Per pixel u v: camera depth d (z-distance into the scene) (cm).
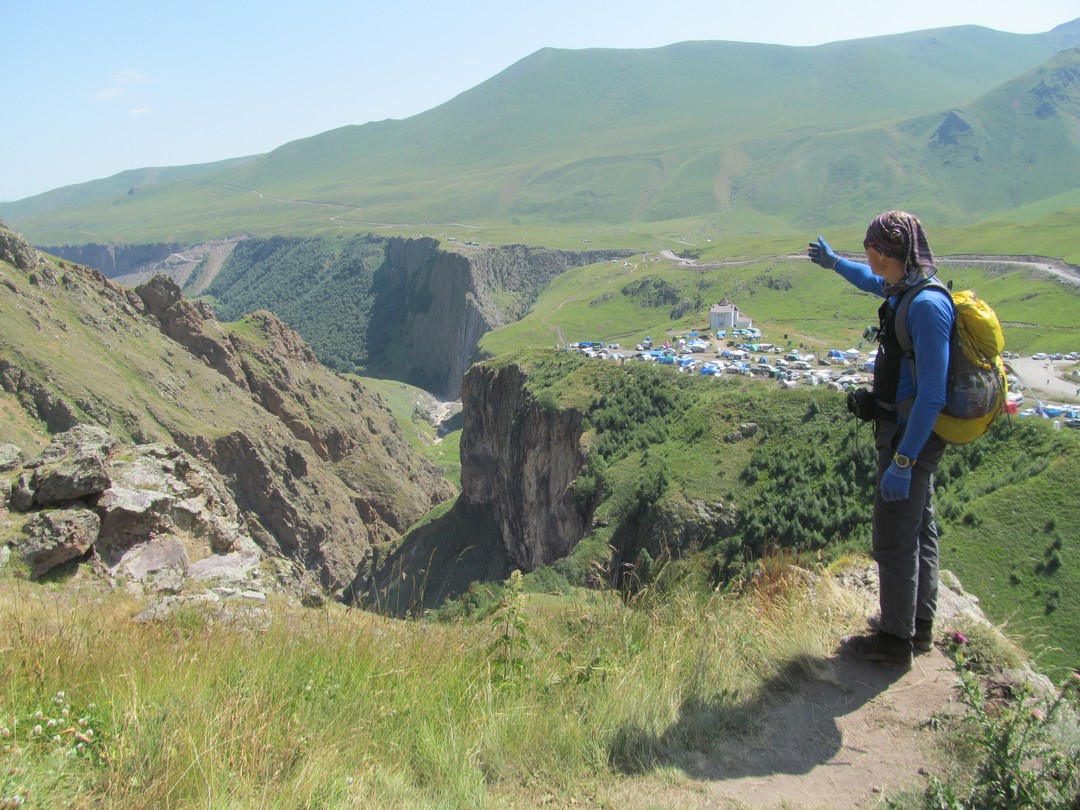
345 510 10825
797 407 6169
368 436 12788
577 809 452
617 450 6831
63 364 8075
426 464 14000
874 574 752
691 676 584
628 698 554
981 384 534
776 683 579
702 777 479
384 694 574
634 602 760
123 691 541
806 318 14662
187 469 1547
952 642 598
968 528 4206
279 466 9619
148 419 8225
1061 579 3772
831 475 5412
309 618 927
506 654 662
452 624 767
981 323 531
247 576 1280
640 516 5775
